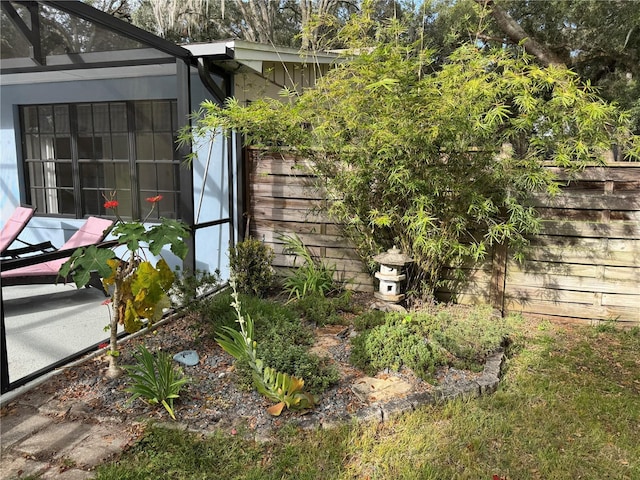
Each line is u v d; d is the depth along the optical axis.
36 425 2.27
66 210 5.71
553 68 3.20
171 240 2.60
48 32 3.23
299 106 3.65
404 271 4.01
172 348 3.18
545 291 4.05
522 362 3.14
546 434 2.27
